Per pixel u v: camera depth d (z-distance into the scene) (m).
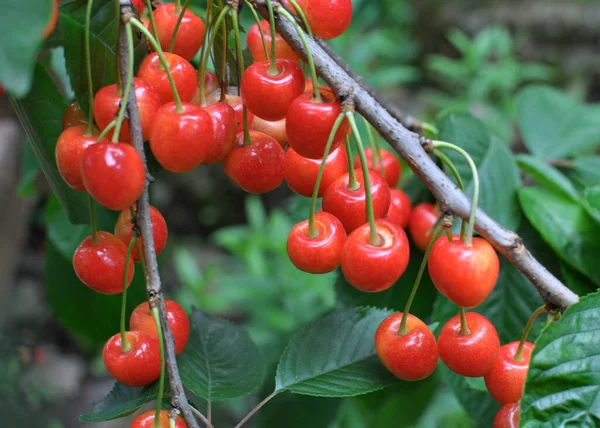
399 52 2.36
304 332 0.56
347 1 0.53
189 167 0.50
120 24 0.49
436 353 0.52
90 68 0.50
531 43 2.43
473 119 0.63
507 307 0.61
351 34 1.82
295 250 0.51
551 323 0.50
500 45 2.12
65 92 0.68
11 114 1.21
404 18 2.50
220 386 0.56
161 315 0.50
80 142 0.50
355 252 0.50
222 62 0.53
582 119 0.71
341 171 0.54
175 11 0.53
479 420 0.62
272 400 0.65
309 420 0.65
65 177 0.51
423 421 1.18
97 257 0.52
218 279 1.52
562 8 2.44
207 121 0.50
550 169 0.64
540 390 0.50
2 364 1.37
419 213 0.61
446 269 0.49
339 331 0.56
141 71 0.52
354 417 0.81
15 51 0.44
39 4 0.44
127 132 0.50
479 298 0.50
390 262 0.50
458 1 2.53
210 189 2.15
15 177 1.17
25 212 1.23
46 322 1.70
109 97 0.50
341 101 0.50
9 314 1.55
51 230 0.67
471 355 0.52
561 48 2.42
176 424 0.51
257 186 0.53
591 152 0.89
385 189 0.53
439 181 0.50
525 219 0.63
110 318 0.68
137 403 0.52
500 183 0.62
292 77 0.51
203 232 2.15
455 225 0.61
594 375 0.49
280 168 0.53
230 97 0.54
